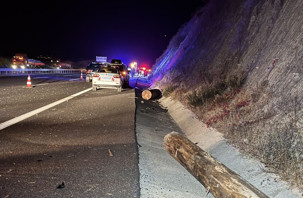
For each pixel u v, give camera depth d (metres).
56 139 7.53
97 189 4.74
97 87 20.52
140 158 6.51
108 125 9.53
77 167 5.64
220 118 9.64
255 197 3.99
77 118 10.38
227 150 7.36
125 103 14.68
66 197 4.39
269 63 10.35
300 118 6.43
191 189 5.55
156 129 10.51
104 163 5.97
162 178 5.75
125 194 4.65
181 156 5.55
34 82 24.66
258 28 14.15
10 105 12.24
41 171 5.30
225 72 14.27
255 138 6.82
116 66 24.45
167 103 17.45
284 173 5.25
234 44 15.77
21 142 7.03
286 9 11.95
